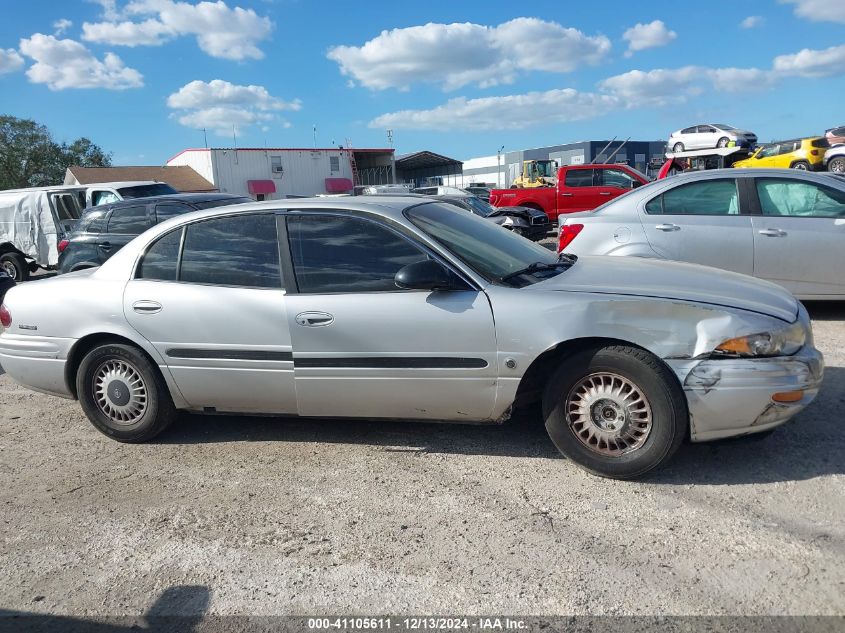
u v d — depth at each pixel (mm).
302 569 3127
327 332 4062
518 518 3453
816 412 4566
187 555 3307
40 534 3590
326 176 48156
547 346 3713
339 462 4258
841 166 24047
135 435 4688
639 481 3758
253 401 4375
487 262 4066
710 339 3521
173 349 4418
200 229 4480
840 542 3080
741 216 6840
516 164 62031
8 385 6477
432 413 4082
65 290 4715
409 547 3254
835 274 6652
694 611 2678
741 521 3301
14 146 60156
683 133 30656
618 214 7168
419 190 22844
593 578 2926
